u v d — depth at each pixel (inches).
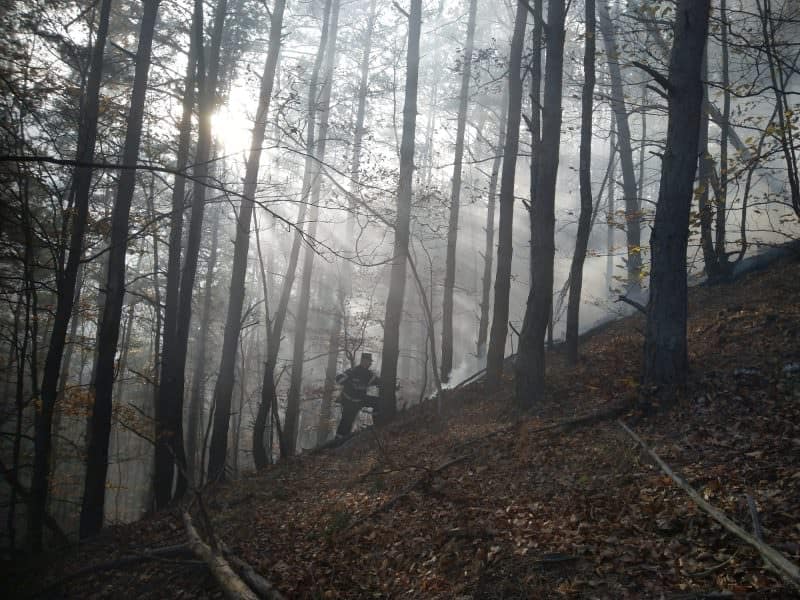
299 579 241.1
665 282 312.3
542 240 389.7
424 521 258.5
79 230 429.1
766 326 346.0
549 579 191.6
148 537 358.9
